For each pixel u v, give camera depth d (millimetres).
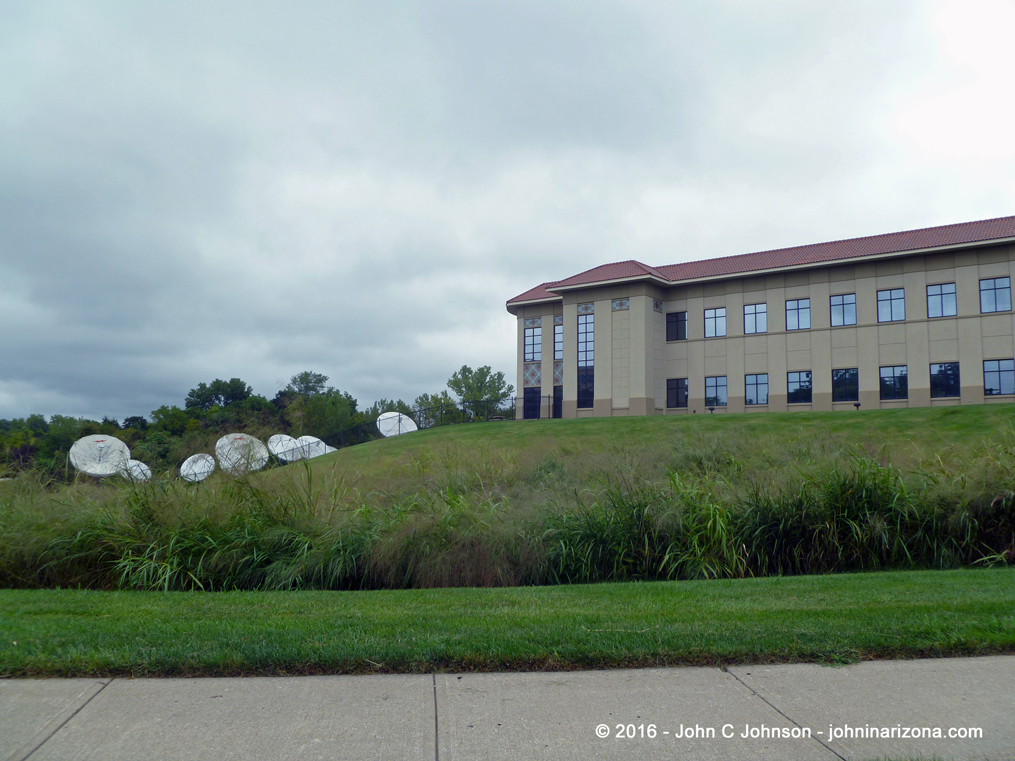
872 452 14727
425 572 9938
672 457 16531
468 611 7035
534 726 4219
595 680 4980
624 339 45500
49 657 5266
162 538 10227
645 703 4562
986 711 4410
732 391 43688
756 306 43500
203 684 4902
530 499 12742
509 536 10414
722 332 44406
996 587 8016
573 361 47719
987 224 39156
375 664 5211
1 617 6922
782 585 8492
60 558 10000
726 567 10469
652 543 10695
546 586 9273
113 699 4617
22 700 4598
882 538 10867
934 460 13344
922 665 5250
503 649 5422
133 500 10922
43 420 30438
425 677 5047
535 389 52312
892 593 7719
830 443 16203
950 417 22484
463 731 4145
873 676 5023
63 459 13281
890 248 39812
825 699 4613
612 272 47344
